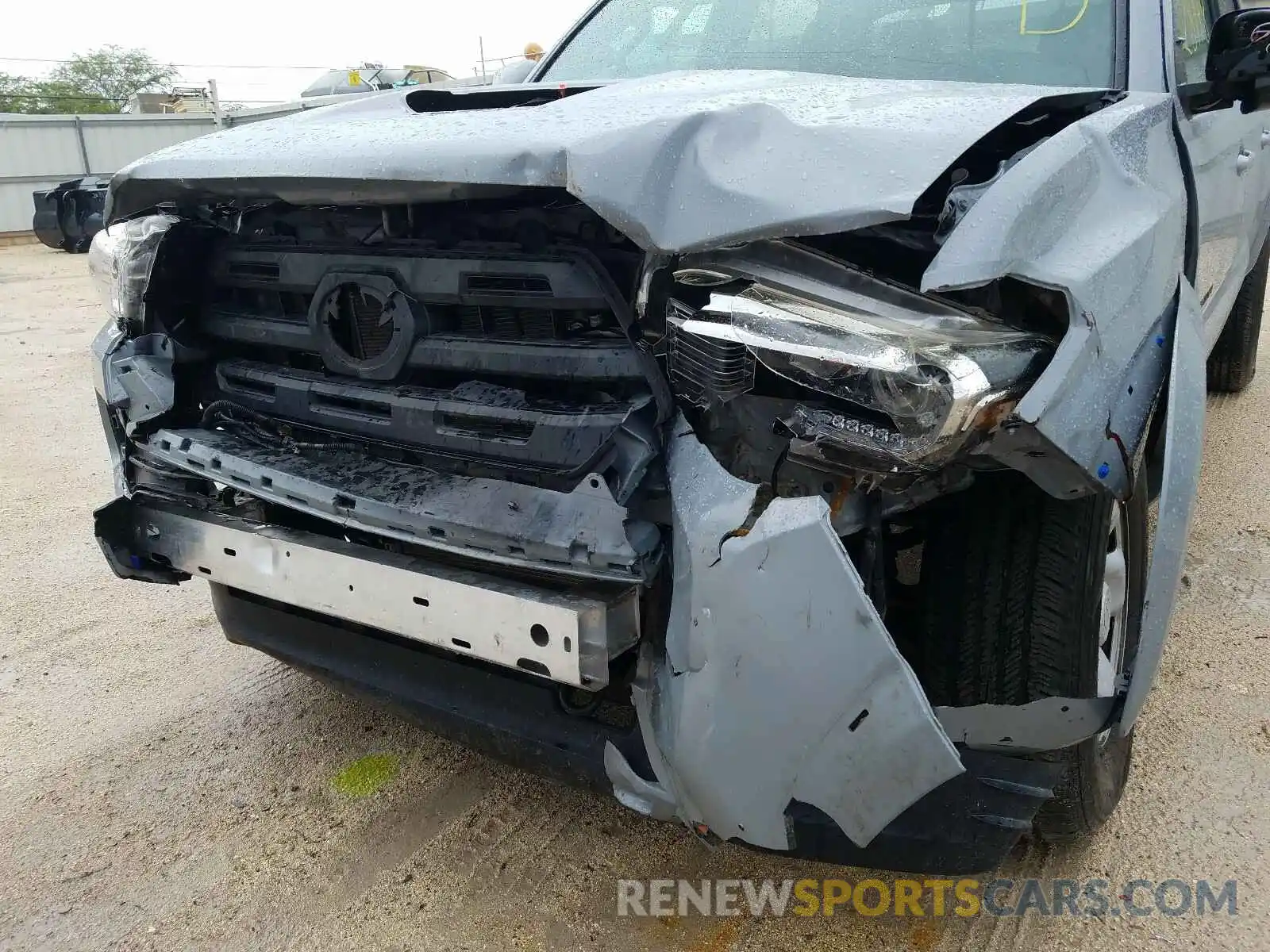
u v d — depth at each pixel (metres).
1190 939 1.83
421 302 1.84
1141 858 2.03
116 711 2.71
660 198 1.53
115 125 19.89
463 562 1.75
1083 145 1.61
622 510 1.56
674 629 1.50
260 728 2.62
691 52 2.87
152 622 3.23
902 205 1.38
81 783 2.40
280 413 2.08
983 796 1.56
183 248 2.21
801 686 1.40
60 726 2.64
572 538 1.57
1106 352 1.46
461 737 1.93
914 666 1.84
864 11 2.69
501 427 1.75
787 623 1.39
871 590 1.56
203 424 2.21
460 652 1.70
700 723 1.47
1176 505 1.55
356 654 2.08
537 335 1.77
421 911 1.96
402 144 1.75
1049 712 1.52
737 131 1.58
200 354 2.25
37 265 14.59
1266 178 3.45
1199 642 2.82
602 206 1.52
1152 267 1.61
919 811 1.54
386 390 1.90
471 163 1.63
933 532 1.79
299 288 2.02
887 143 1.50
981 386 1.33
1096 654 1.69
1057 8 2.48
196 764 2.47
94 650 3.04
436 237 1.88
